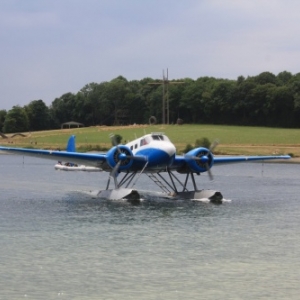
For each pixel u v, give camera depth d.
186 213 36.03
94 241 27.03
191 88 199.38
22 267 22.20
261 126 183.88
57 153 41.41
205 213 36.19
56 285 20.06
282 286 20.22
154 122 186.00
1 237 27.91
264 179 69.38
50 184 59.31
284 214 36.22
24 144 135.25
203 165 42.78
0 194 48.56
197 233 29.27
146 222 32.50
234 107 188.50
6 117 194.00
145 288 19.89
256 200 44.59
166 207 38.72
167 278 21.02
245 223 32.53
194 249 25.48
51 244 26.28
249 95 186.50
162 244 26.47
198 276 21.30
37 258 23.59
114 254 24.41
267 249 25.62
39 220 33.12
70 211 36.88
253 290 19.81
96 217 34.22
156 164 40.97
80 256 23.97
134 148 42.28
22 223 32.09
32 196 46.84
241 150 112.50
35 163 105.12
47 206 39.62
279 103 181.88
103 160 42.22
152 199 43.50
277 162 109.62
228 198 46.06
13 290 19.52
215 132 150.50
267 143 127.88
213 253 24.75
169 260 23.48
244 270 22.11
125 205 39.84
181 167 43.56
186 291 19.62
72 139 55.59
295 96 179.00
